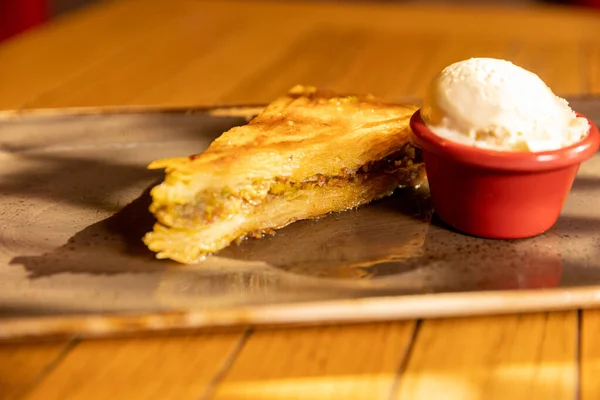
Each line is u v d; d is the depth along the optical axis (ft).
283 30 2.56
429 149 1.45
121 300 1.31
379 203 1.59
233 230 1.46
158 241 1.42
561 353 1.24
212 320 1.26
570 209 1.54
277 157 1.49
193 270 1.39
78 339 1.27
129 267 1.40
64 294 1.33
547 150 1.40
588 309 1.31
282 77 2.17
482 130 1.41
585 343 1.25
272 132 1.53
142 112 1.87
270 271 1.39
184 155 1.73
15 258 1.41
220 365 1.22
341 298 1.31
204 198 1.44
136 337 1.27
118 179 1.65
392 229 1.50
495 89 1.40
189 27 2.59
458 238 1.47
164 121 1.85
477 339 1.26
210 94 2.07
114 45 2.40
